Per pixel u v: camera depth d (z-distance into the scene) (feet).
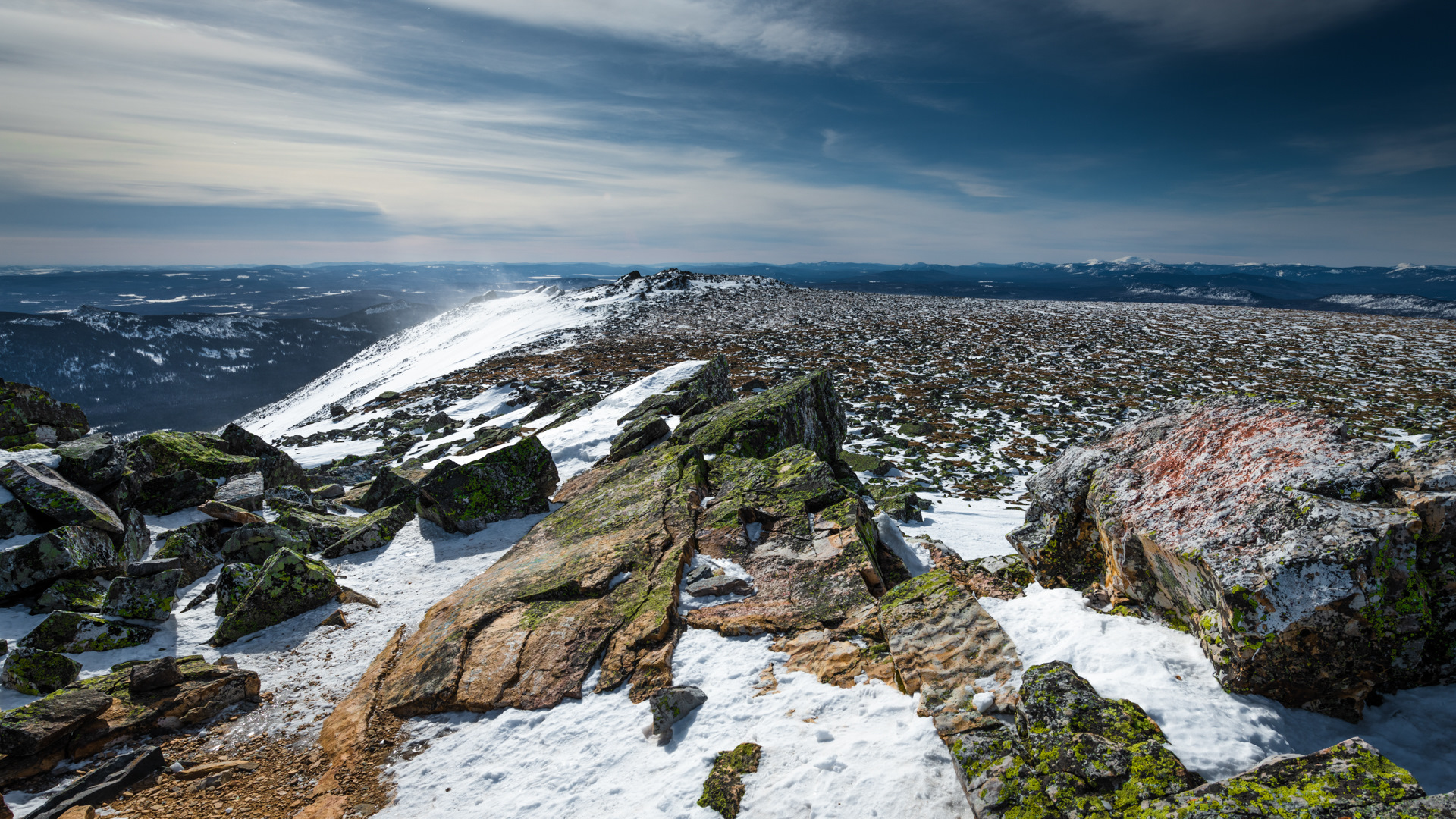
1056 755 14.21
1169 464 21.84
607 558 30.37
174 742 22.72
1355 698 14.89
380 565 38.93
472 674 24.71
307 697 25.81
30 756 20.07
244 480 47.80
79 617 27.91
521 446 43.86
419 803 19.63
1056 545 24.09
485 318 333.62
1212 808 11.80
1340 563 14.89
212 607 32.91
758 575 27.91
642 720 21.16
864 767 16.58
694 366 76.28
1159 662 17.10
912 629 21.12
